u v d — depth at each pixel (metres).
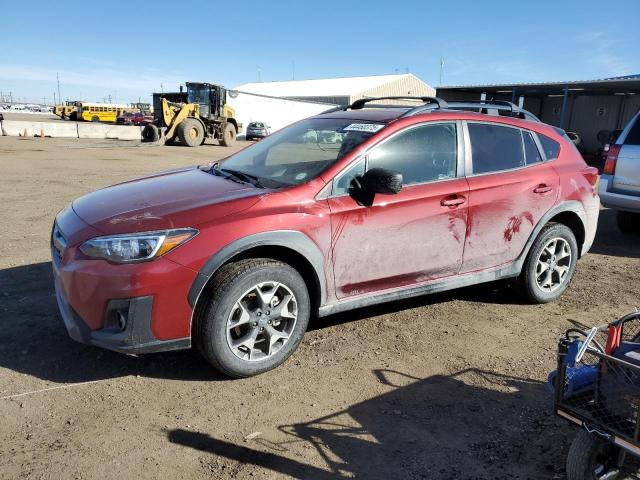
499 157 4.58
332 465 2.72
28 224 7.52
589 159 24.80
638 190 7.04
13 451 2.72
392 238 3.93
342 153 3.88
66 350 3.79
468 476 2.68
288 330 3.63
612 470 2.45
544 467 2.75
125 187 4.12
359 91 54.50
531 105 29.38
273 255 3.64
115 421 3.01
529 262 4.77
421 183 4.09
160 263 3.15
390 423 3.08
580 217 5.05
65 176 12.99
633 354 2.42
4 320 4.21
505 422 3.13
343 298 3.87
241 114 46.91
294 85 66.38
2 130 29.91
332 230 3.66
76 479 2.54
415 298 5.06
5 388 3.28
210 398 3.28
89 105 58.62
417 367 3.74
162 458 2.72
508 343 4.16
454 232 4.23
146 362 3.68
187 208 3.39
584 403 2.44
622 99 25.95
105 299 3.14
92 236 3.27
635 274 6.05
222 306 3.29
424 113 4.24
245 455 2.77
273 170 4.11
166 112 27.12
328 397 3.33
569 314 4.79
